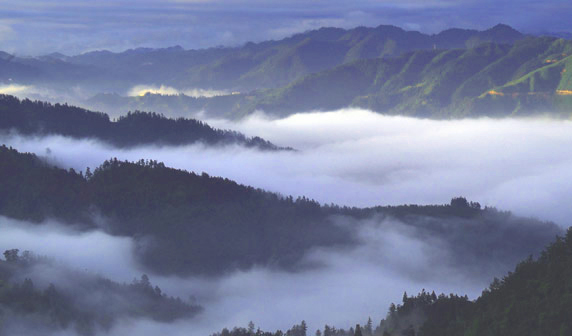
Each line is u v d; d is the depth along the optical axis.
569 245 169.62
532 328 143.75
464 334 159.12
